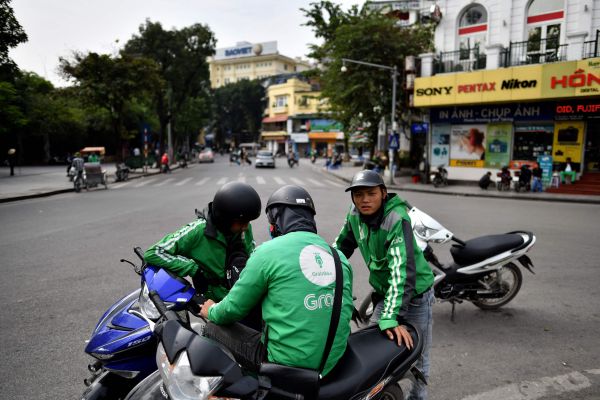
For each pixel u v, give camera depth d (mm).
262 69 92188
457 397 3291
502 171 18531
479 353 3992
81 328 4344
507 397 3293
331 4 25875
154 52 32750
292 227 2156
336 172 30094
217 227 2715
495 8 20641
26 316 4633
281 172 31094
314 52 26609
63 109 36281
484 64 20281
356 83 23156
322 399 1929
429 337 2982
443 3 22250
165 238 2729
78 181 17562
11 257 7035
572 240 8555
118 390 2590
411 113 25109
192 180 23531
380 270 2877
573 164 18469
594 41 16812
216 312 2111
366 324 4402
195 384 1750
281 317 1927
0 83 23000
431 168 22516
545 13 19375
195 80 36469
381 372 2146
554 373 3639
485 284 4855
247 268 2023
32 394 3223
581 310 5012
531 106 19297
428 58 21297
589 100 17625
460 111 21344
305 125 63750
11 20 18750
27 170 30344
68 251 7422
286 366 1901
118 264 6621
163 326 1936
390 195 2814
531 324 4641
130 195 15992
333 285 2004
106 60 24844
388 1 30859
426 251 4512
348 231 3107
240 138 78750
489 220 10898
